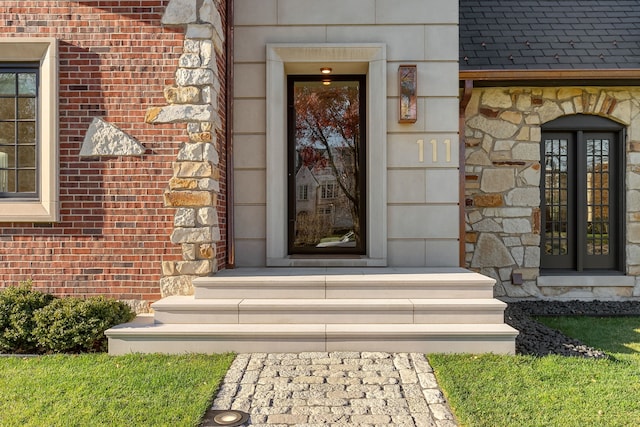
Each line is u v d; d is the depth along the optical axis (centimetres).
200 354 384
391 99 536
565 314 570
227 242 523
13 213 450
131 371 348
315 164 591
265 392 316
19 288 429
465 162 632
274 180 535
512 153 634
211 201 460
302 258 546
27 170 469
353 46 529
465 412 285
